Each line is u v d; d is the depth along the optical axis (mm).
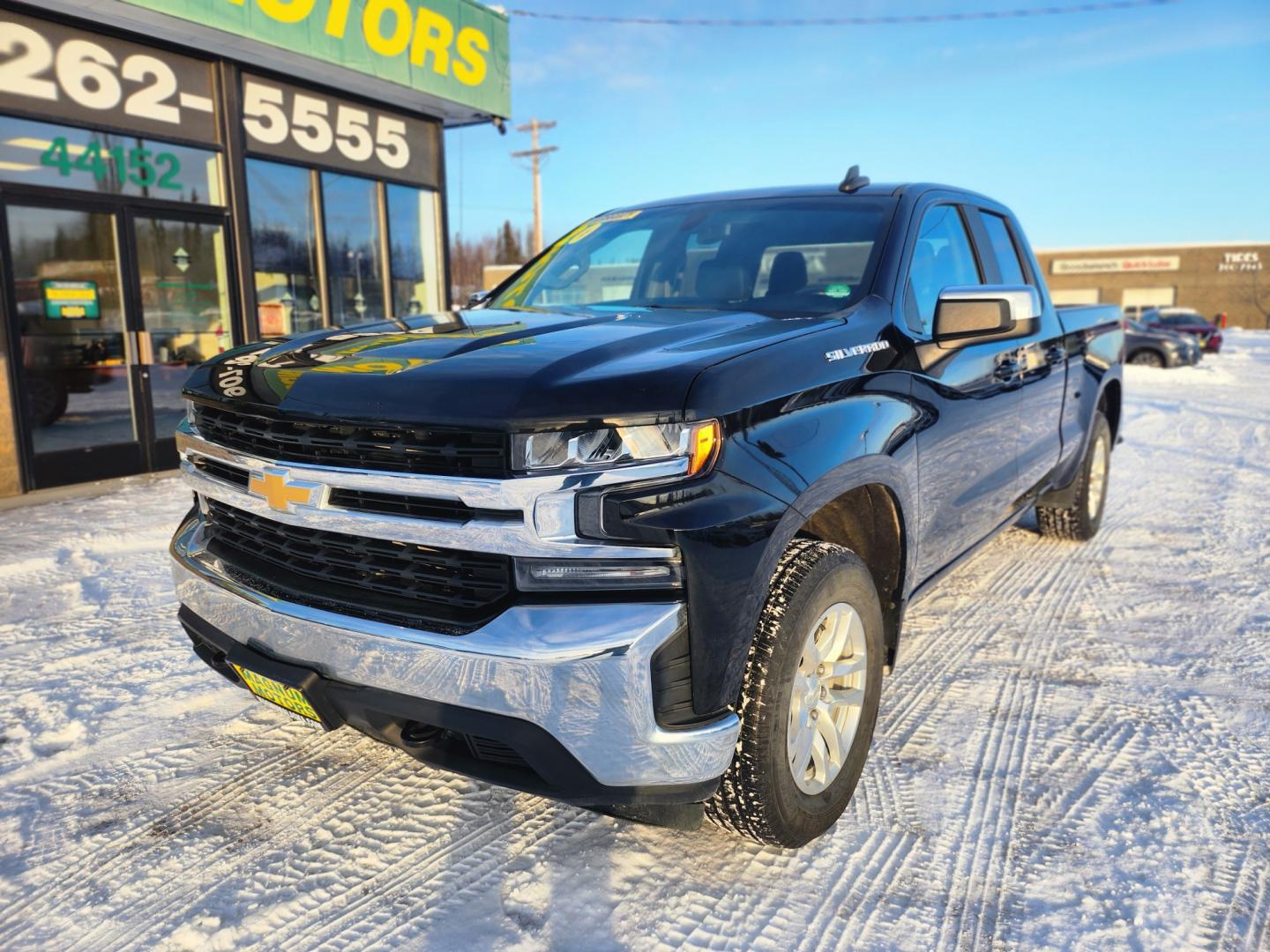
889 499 2521
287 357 2324
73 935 1973
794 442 2049
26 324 6578
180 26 6934
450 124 10617
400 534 1904
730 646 1873
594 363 1957
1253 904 2064
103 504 6059
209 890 2127
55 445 6789
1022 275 4031
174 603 4105
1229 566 4738
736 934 1966
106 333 7125
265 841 2326
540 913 2037
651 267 3260
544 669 1748
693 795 1885
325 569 2086
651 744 1798
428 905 2068
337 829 2379
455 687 1824
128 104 7184
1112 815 2420
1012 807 2459
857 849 2271
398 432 1885
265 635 2111
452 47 9344
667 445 1801
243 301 8180
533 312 2865
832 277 2885
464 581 1881
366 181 9586
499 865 2223
